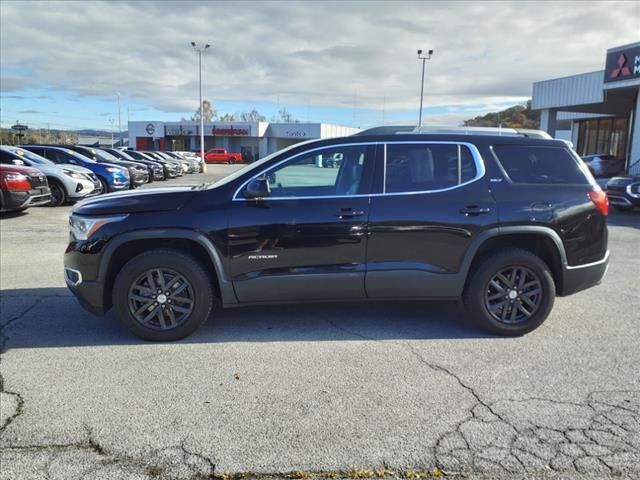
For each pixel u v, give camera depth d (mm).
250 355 4195
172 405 3373
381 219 4426
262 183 4305
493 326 4598
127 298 4371
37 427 3098
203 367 3961
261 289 4441
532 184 4633
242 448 2898
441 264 4520
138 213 4332
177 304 4453
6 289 6082
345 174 4543
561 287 4730
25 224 11117
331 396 3506
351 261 4461
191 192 4469
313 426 3127
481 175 4590
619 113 30641
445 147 4625
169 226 4309
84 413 3264
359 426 3127
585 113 31562
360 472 2693
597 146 34406
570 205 4617
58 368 3926
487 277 4547
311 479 2643
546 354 4246
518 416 3248
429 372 3889
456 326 4918
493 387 3641
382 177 4523
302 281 4441
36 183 12000
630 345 4449
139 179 20031
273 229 4363
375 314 5246
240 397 3486
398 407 3357
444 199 4496
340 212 4398
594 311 5375
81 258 4355
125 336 4602
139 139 73125
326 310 5359
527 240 4809
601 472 2693
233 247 4359
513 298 4609
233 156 61219
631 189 13516
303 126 68938
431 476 2664
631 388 3635
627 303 5664
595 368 3971
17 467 2713
